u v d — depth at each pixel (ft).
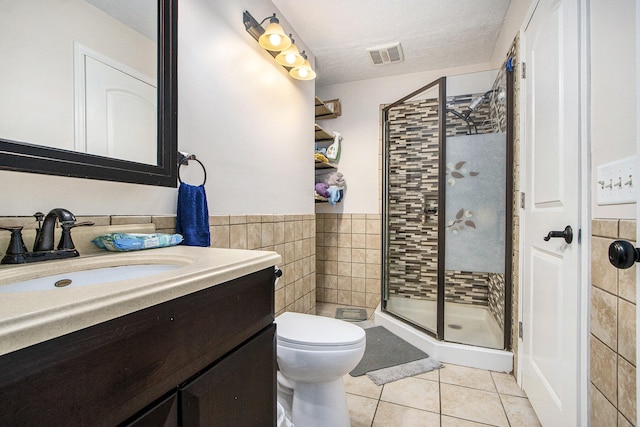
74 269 2.42
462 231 6.33
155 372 1.67
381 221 8.96
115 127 3.11
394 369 5.71
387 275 8.68
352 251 9.84
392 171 8.82
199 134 4.25
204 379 1.99
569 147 3.35
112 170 2.97
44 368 1.22
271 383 2.81
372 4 6.05
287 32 6.57
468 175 6.31
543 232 4.16
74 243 2.77
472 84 6.62
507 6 6.10
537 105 4.43
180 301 1.83
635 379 2.25
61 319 1.26
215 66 4.55
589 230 2.97
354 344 3.88
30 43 2.51
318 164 9.51
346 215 9.91
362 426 4.23
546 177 4.06
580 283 3.10
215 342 2.11
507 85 5.88
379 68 8.90
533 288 4.57
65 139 2.72
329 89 10.12
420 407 4.65
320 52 7.95
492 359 5.75
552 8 3.86
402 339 7.02
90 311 1.35
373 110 9.64
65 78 2.74
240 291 2.39
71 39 2.79
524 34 5.10
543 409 4.04
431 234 8.31
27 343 1.16
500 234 6.08
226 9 4.77
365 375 5.54
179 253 2.87
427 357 6.17
